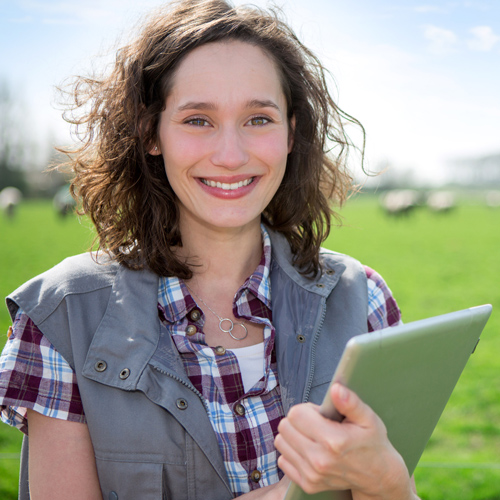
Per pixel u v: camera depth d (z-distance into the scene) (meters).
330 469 0.83
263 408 1.28
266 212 1.57
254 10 1.35
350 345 0.80
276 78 1.33
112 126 1.45
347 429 0.82
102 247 1.42
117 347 1.25
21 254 18.94
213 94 1.24
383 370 0.86
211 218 1.29
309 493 0.87
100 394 1.22
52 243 21.94
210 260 1.42
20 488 1.35
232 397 1.28
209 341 1.36
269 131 1.30
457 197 73.94
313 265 1.50
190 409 1.22
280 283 1.45
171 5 1.37
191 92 1.25
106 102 1.50
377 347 0.82
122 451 1.19
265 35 1.30
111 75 1.50
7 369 1.21
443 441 5.13
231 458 1.24
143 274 1.36
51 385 1.23
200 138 1.26
